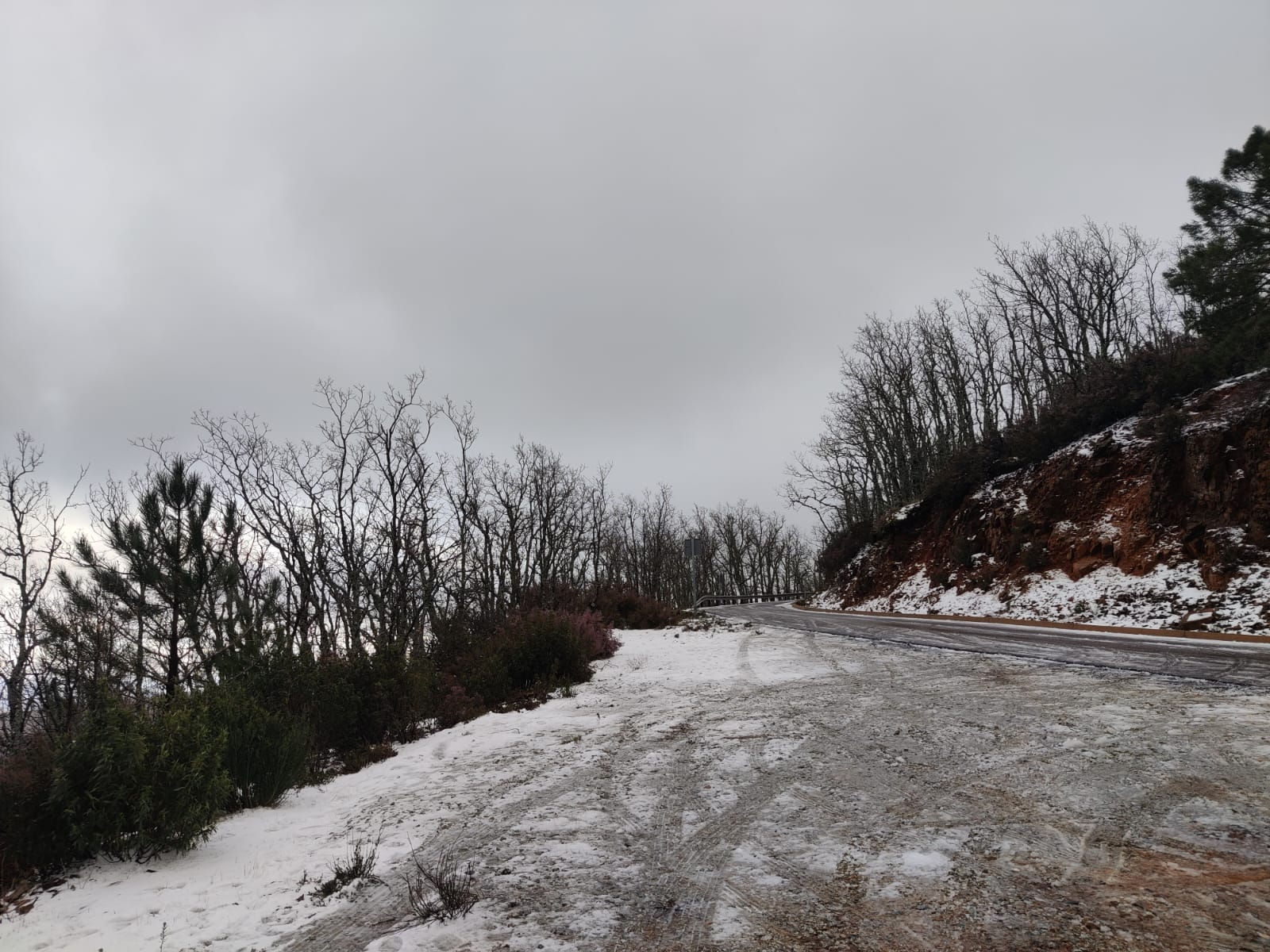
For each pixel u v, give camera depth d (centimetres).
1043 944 321
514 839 518
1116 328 3428
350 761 878
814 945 339
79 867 538
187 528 1429
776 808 538
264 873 500
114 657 1404
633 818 543
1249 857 394
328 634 2369
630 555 6212
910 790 551
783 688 1062
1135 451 2061
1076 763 583
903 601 2723
